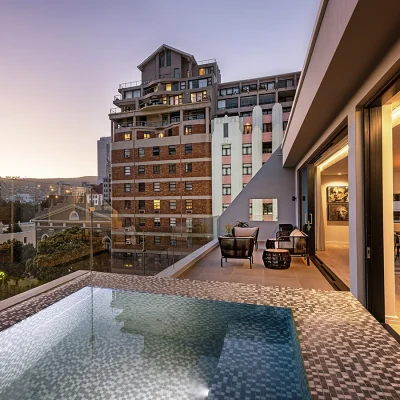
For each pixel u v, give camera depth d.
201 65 24.16
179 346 2.39
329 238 8.49
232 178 19.81
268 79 21.84
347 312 2.44
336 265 5.26
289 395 1.76
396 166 6.58
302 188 8.20
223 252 5.33
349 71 2.37
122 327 2.78
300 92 4.13
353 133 2.77
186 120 21.62
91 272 4.26
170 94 22.95
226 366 2.10
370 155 2.64
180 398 1.76
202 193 20.52
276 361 2.13
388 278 2.61
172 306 3.05
